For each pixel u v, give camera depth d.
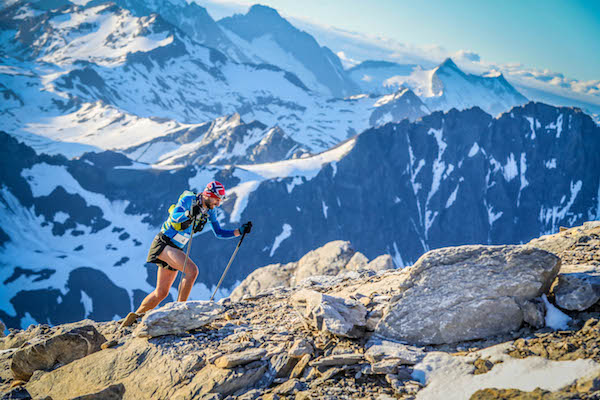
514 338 5.09
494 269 5.43
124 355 6.16
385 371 4.96
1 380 6.73
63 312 162.25
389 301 6.15
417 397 4.53
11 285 165.75
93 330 6.63
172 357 5.86
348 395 4.79
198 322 6.35
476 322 5.30
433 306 5.50
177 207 7.25
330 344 5.75
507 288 5.29
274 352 5.68
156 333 6.28
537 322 5.09
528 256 5.35
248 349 5.76
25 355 6.48
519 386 4.21
